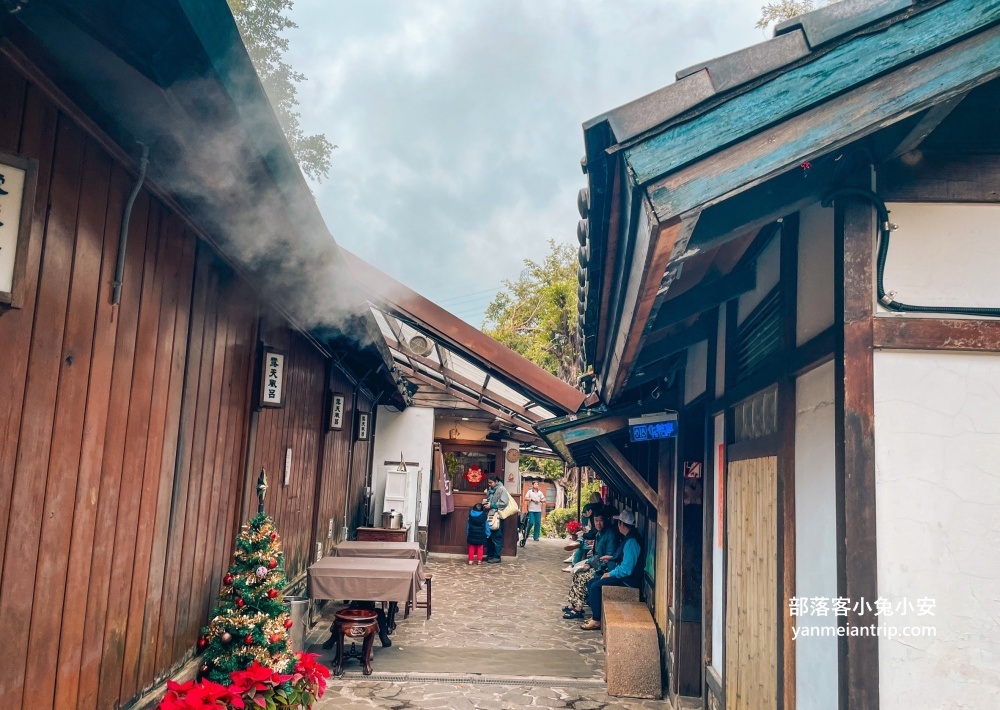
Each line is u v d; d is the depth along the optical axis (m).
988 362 2.67
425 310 6.94
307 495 8.82
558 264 28.00
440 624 9.86
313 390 8.80
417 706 6.52
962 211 2.77
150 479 3.77
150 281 3.59
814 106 2.24
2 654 2.51
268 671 3.96
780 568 3.48
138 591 3.72
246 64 2.32
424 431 16.14
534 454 21.33
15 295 2.19
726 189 2.15
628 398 8.09
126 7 1.99
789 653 3.35
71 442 2.91
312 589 7.50
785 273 3.59
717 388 5.66
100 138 2.88
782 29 2.25
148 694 3.91
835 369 2.77
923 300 2.72
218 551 5.13
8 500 2.49
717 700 5.34
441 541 17.81
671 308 4.61
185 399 4.21
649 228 2.19
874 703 2.49
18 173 2.20
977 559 2.56
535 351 26.95
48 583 2.80
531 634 9.52
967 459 2.62
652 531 9.01
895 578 2.56
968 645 2.52
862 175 2.77
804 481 3.28
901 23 2.27
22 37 2.25
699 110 2.21
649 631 7.16
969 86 2.26
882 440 2.63
